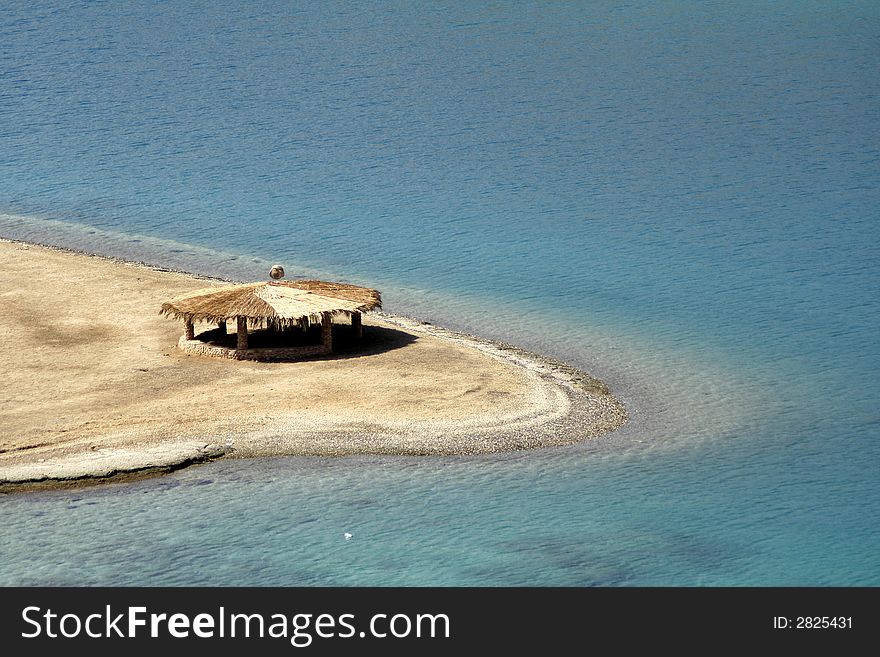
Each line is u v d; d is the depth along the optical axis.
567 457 134.12
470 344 170.12
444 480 128.12
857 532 120.31
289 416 138.50
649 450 137.00
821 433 142.50
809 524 121.88
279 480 127.06
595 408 147.38
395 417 139.25
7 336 160.00
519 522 121.00
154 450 130.50
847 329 176.75
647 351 168.88
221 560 113.81
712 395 153.88
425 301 189.38
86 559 113.31
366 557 114.88
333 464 130.25
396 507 123.06
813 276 199.38
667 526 120.88
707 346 170.62
